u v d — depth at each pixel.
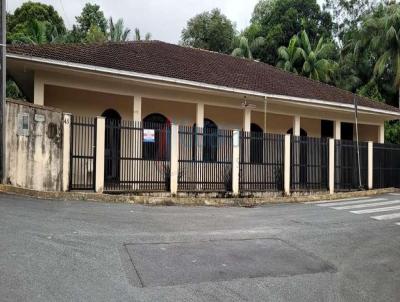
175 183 12.91
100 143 11.73
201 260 6.39
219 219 9.88
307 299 5.10
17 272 5.18
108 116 15.70
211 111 17.84
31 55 12.25
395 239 8.61
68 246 6.43
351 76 34.59
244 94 16.38
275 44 38.44
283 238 8.20
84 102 15.26
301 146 15.77
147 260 6.16
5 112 10.23
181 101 15.85
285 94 17.52
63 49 14.24
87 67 13.05
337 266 6.59
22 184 10.50
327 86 23.22
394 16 29.97
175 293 4.99
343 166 17.05
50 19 37.25
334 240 8.28
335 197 15.55
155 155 12.73
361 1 40.94
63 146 11.30
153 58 16.75
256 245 7.55
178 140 13.07
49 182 11.06
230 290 5.24
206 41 40.50
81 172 11.59
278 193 14.95
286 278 5.86
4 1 10.27
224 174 13.90
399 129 27.38
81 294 4.71
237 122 18.42
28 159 10.62
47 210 8.91
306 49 36.44
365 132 22.61
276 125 19.73
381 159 18.59
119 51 16.19
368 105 20.55
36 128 10.79
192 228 8.61
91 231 7.51
